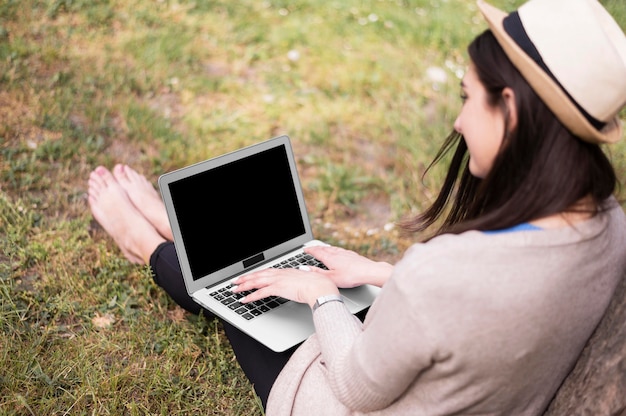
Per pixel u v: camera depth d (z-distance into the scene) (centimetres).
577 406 178
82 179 356
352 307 249
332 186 387
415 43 533
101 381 254
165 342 276
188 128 411
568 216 156
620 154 419
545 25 149
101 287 294
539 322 156
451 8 596
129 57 451
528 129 151
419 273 155
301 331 241
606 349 175
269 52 492
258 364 239
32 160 354
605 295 168
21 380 249
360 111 453
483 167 164
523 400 171
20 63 421
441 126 441
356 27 539
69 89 407
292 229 285
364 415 184
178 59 464
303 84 467
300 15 542
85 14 477
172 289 282
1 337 264
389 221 376
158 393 254
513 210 155
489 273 153
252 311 250
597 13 162
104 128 391
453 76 501
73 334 275
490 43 156
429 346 155
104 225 310
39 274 299
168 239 315
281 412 205
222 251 269
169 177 260
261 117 432
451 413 167
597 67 146
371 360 168
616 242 167
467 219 170
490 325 154
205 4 526
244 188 275
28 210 329
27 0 472
